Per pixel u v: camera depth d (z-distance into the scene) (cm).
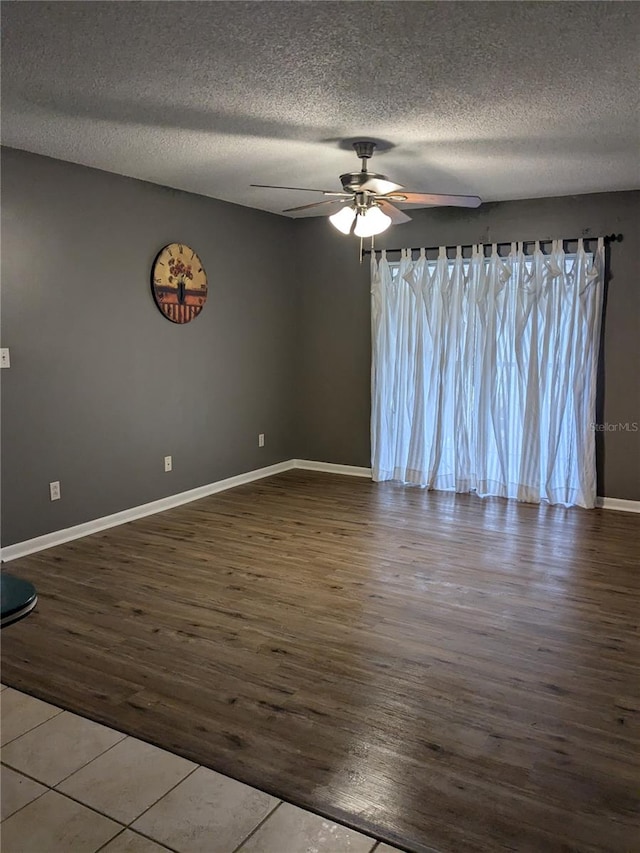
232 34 232
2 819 196
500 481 545
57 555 409
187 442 530
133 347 474
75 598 348
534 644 302
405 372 577
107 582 369
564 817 196
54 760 222
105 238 445
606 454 519
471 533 457
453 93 289
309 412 645
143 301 479
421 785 210
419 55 249
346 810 200
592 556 413
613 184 473
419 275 559
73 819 196
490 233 539
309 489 575
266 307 603
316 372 636
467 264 545
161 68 264
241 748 228
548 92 288
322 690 264
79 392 437
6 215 384
